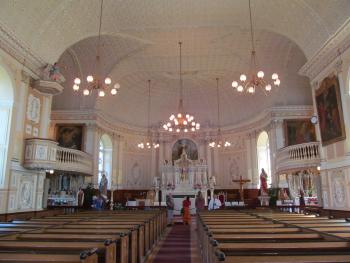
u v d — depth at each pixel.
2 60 9.25
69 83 17.52
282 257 3.03
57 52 12.03
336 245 3.77
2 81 9.65
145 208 16.84
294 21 11.58
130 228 5.77
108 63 16.05
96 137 18.03
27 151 10.31
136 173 22.34
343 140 9.98
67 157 14.45
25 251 3.69
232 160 22.27
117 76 17.48
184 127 16.16
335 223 6.34
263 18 12.28
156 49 15.62
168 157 23.42
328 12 10.02
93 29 12.66
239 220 7.31
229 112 22.80
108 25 12.70
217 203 16.31
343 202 9.94
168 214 15.55
